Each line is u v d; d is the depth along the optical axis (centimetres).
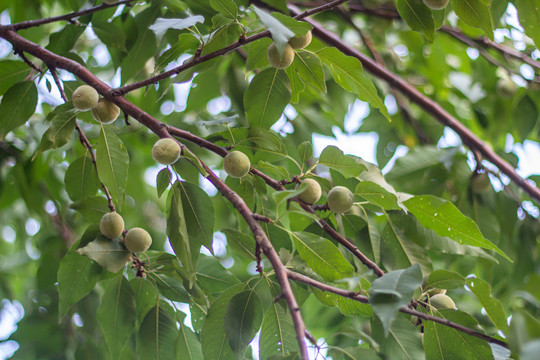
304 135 310
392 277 138
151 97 279
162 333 195
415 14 188
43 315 288
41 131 285
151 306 196
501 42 347
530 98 324
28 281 356
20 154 288
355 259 199
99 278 191
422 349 163
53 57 195
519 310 123
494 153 282
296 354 154
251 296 172
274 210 209
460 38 328
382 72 292
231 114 292
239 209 159
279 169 181
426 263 208
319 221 158
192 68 194
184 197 180
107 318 192
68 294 188
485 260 281
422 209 179
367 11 343
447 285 172
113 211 186
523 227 283
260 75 197
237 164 172
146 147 328
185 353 196
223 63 333
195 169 238
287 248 201
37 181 281
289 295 134
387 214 210
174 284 192
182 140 241
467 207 274
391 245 209
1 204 310
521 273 281
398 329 165
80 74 188
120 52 263
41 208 293
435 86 385
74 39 238
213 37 180
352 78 190
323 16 349
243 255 179
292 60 181
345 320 286
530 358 100
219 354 175
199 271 203
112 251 180
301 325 127
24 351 281
